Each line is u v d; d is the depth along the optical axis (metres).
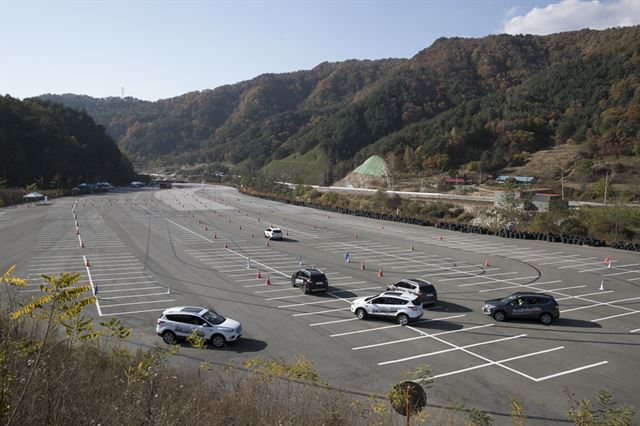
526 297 24.00
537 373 17.38
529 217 61.41
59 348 9.40
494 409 14.42
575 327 23.09
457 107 158.50
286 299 27.50
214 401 10.32
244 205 97.06
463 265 38.66
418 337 21.31
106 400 7.87
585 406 9.25
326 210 87.31
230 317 23.81
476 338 21.27
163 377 10.20
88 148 160.75
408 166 132.38
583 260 41.22
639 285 32.25
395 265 38.47
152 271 34.25
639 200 74.38
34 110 144.38
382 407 10.62
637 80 121.62
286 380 15.30
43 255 39.56
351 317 24.22
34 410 6.79
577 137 118.19
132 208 84.75
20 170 115.25
